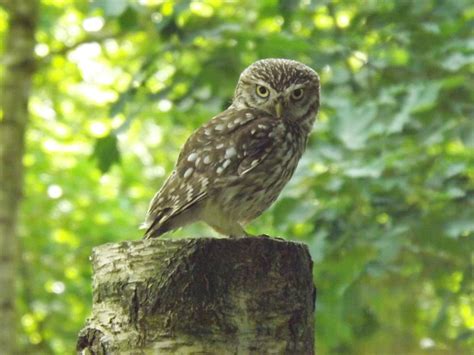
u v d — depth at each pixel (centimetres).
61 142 2109
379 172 1108
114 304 564
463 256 1211
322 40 1312
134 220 2058
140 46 1797
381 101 1145
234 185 792
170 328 550
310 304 580
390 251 1132
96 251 579
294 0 1195
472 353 1412
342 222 1186
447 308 1278
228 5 1664
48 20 1736
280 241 566
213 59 1277
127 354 554
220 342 548
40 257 2011
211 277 553
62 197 2045
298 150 856
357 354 1451
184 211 790
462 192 1125
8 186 1523
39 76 1967
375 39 1323
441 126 1182
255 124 820
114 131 1227
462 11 1266
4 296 1470
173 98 1265
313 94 868
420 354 1440
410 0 1277
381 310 1339
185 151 812
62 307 1972
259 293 557
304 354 566
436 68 1267
